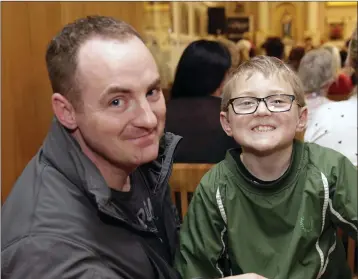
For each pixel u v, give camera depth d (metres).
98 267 0.61
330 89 1.46
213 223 0.85
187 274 0.83
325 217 0.84
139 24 2.03
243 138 0.82
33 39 1.34
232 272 0.87
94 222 0.67
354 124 1.28
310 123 1.34
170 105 1.42
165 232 0.89
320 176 0.83
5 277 0.60
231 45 1.98
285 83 0.82
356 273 1.01
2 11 1.22
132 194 0.81
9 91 1.26
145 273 0.72
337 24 3.99
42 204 0.64
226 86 0.88
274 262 0.83
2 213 0.67
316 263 0.83
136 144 0.63
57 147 0.70
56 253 0.59
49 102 1.43
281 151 0.82
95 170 0.68
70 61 0.62
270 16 4.13
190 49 1.43
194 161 1.37
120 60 0.60
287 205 0.83
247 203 0.85
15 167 1.30
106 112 0.61
